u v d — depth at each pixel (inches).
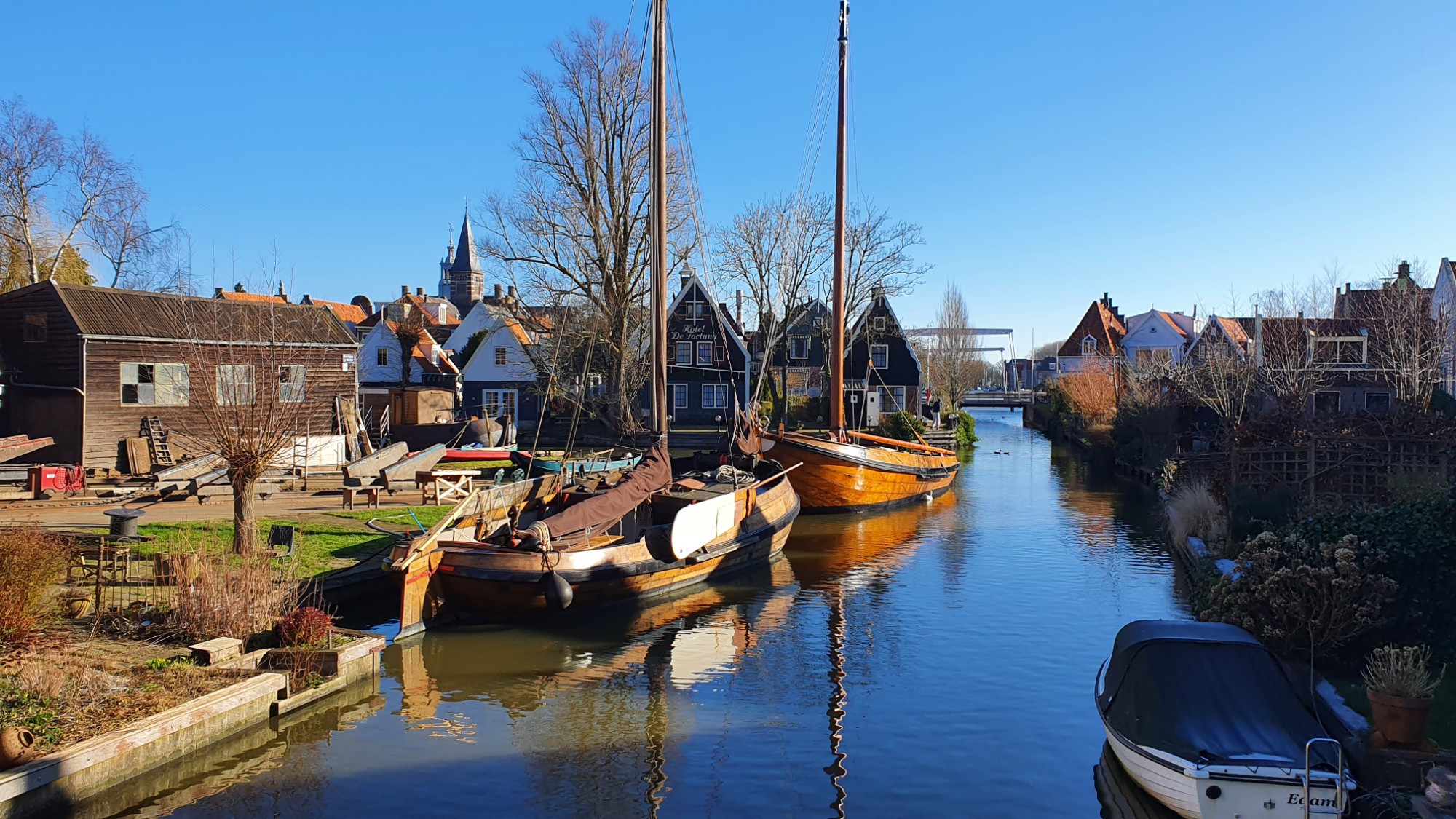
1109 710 355.6
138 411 991.6
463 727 421.4
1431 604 423.5
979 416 3356.3
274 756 386.0
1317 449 725.3
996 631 571.2
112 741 336.5
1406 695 310.3
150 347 999.0
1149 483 1290.6
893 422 1697.8
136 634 452.4
